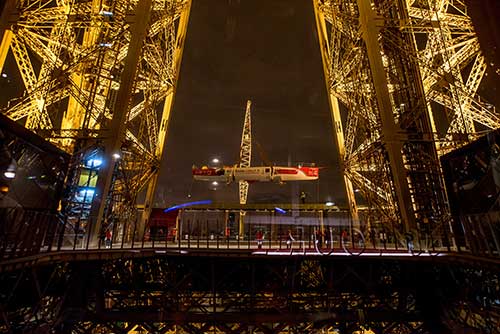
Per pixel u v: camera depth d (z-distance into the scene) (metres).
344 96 25.14
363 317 15.27
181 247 15.27
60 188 16.28
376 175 20.11
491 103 18.83
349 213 23.50
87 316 14.59
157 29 23.61
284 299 15.93
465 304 13.46
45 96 17.59
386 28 20.41
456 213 15.48
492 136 12.44
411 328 15.44
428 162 18.03
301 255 14.37
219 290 16.53
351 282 16.61
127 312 15.07
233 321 14.95
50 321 12.79
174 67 26.77
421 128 19.14
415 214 17.47
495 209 12.51
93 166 16.88
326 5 26.92
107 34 19.66
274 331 15.02
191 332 14.98
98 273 15.02
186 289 16.45
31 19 19.11
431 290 15.48
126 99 17.89
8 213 9.78
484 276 12.09
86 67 20.42
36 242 11.04
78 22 19.58
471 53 20.91
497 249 10.30
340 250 14.81
